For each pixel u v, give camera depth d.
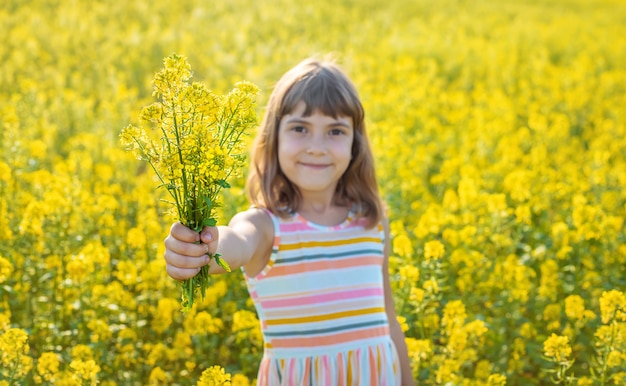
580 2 29.23
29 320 4.17
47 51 13.30
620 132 9.31
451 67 14.52
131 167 6.80
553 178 6.97
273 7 19.67
